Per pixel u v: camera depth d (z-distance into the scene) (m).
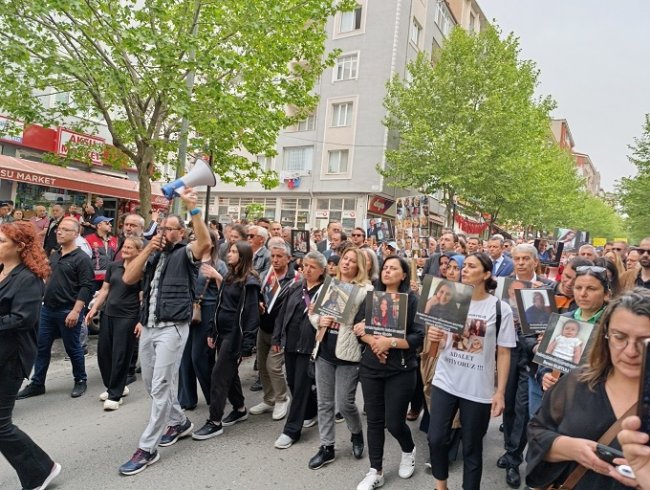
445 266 6.09
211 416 4.35
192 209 3.82
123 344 4.89
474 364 3.13
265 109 10.05
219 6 9.40
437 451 3.17
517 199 20.95
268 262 6.32
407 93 20.98
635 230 27.27
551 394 1.89
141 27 7.96
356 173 24.53
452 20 30.95
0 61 8.38
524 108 21.05
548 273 7.86
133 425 4.49
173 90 8.34
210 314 4.77
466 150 18.80
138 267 3.92
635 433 1.42
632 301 1.66
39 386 5.19
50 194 14.77
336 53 11.19
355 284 3.90
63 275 5.11
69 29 8.43
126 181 16.98
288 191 26.52
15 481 3.46
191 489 3.42
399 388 3.49
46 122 9.75
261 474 3.71
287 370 4.45
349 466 3.92
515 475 3.82
